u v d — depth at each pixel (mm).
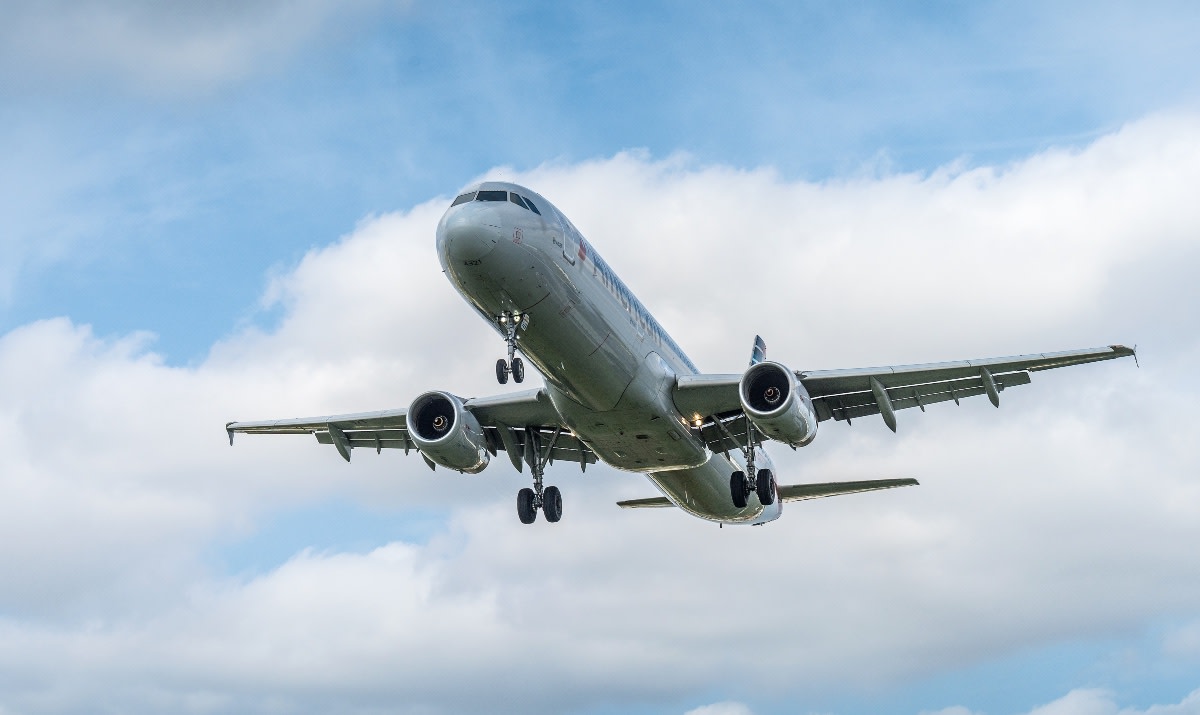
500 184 97375
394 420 124812
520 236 93000
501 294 94125
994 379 112938
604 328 99938
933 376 112000
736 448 118688
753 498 132375
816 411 117625
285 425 127438
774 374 106938
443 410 114250
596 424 108875
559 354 98938
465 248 91812
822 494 136000
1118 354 107625
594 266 100875
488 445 118625
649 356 106375
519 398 114250
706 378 108562
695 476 123812
